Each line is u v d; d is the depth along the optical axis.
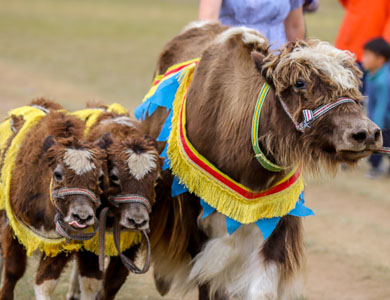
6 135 8.58
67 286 9.44
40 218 7.48
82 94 22.70
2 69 26.20
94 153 7.11
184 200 7.41
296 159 6.46
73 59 29.66
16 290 8.95
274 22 8.84
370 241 12.28
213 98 7.09
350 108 6.08
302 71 6.18
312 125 6.16
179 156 7.21
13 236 7.80
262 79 6.75
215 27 8.49
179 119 7.35
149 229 7.63
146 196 7.41
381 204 14.55
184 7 51.00
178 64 8.12
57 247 7.46
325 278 10.55
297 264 7.29
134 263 8.21
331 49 6.34
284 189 6.95
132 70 28.05
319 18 43.06
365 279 10.55
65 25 38.81
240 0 8.70
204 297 7.54
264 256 7.12
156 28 39.38
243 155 6.81
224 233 7.26
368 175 16.62
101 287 8.55
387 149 6.26
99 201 7.23
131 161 7.35
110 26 39.34
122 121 8.16
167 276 8.11
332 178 6.43
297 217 7.33
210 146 7.07
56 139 7.35
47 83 24.20
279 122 6.48
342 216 13.60
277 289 7.17
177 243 7.64
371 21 16.61
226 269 7.40
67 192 6.93
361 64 16.81
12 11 42.72
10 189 7.71
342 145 6.00
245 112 6.80
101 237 7.33
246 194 6.94
